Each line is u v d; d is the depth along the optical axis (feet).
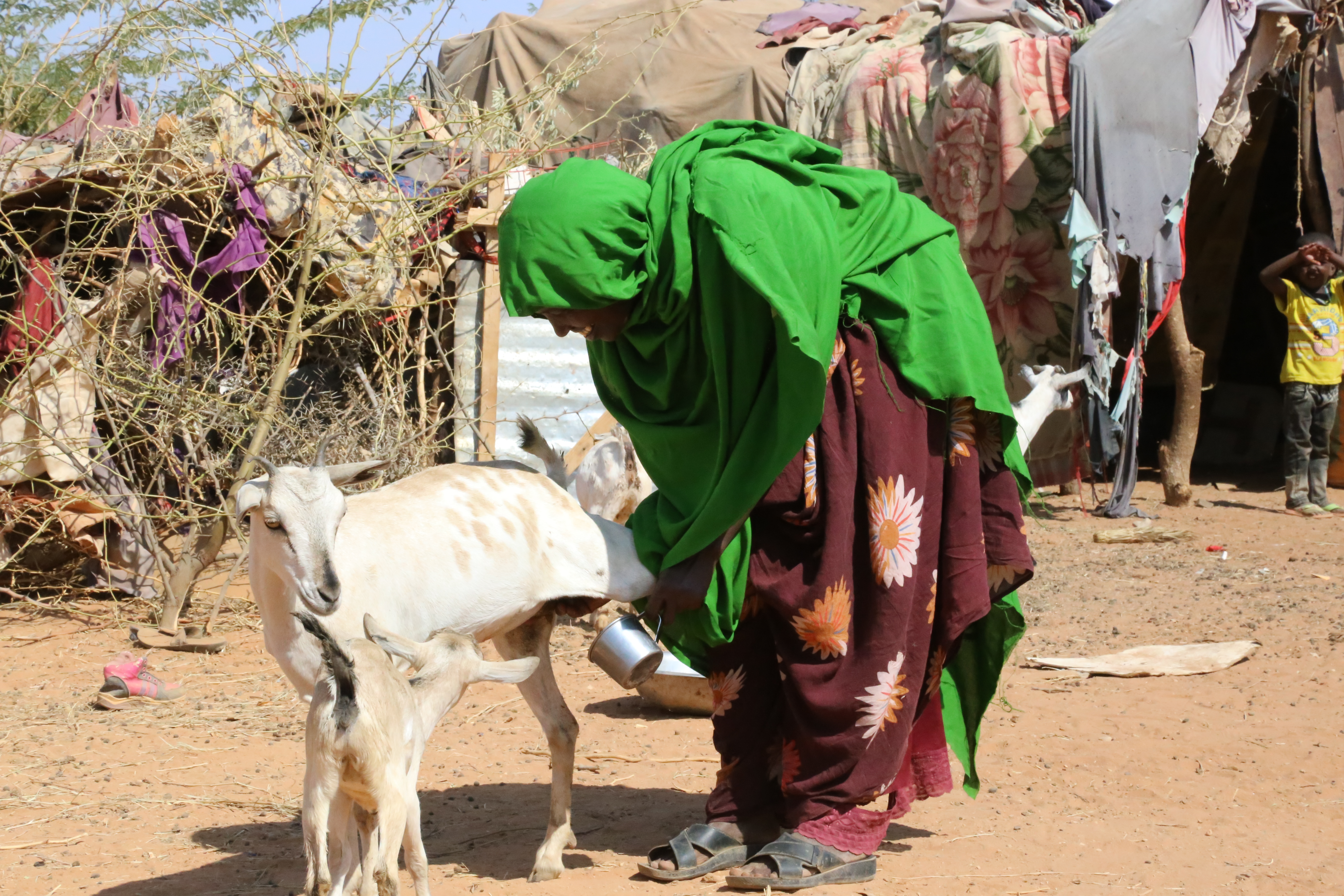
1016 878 13.34
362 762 10.57
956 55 37.58
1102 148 34.24
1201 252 47.32
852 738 12.97
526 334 34.83
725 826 13.62
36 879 13.58
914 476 13.01
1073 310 36.83
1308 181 39.52
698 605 13.03
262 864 14.08
